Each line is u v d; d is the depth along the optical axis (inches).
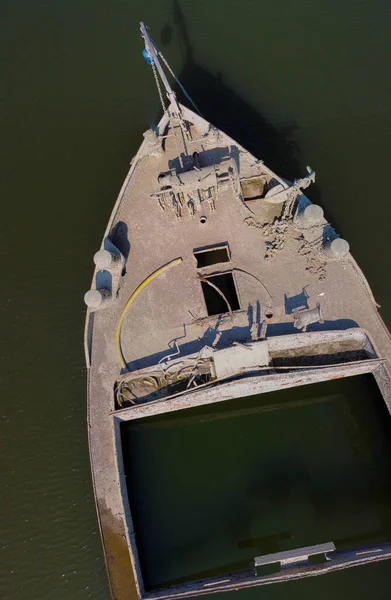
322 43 749.9
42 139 744.3
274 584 561.3
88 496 596.7
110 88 757.9
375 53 741.9
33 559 576.7
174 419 624.7
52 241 698.8
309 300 560.1
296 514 588.4
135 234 591.5
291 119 720.3
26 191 722.8
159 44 765.9
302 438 621.9
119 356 555.8
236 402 627.5
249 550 575.5
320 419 626.8
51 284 680.4
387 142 702.5
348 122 714.8
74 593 566.9
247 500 596.1
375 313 553.9
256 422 629.9
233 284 599.8
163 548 574.9
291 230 581.3
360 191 681.6
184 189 555.5
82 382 639.8
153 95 748.0
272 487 601.3
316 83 734.5
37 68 776.9
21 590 566.3
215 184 557.0
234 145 611.8
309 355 562.9
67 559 577.3
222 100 733.9
